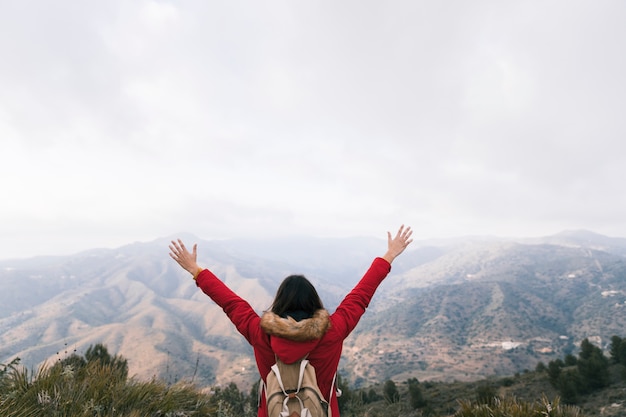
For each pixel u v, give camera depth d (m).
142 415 4.02
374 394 35.97
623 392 34.62
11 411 3.39
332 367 2.25
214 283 2.51
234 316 2.37
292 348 2.09
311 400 2.02
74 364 5.09
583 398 36.66
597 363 39.06
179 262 2.57
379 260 2.64
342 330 2.26
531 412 4.68
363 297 2.46
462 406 5.15
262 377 2.29
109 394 4.15
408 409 7.52
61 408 3.59
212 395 5.80
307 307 2.34
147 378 4.86
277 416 2.03
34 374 4.16
